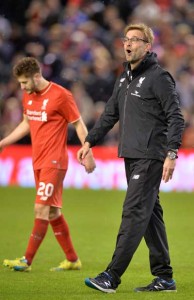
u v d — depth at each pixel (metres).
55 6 72.38
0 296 23.72
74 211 48.75
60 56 67.25
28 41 70.44
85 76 65.88
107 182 61.06
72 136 63.06
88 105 64.75
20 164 62.06
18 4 73.12
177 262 31.42
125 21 73.75
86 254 33.62
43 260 31.69
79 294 24.02
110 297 23.28
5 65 69.38
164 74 23.67
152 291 24.44
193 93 66.50
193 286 25.78
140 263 31.22
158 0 74.38
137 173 23.69
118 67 67.81
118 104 24.55
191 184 60.19
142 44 23.77
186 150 60.69
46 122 28.19
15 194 57.03
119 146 24.30
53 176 28.12
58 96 28.05
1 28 71.12
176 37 71.88
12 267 28.39
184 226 42.84
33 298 23.39
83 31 69.56
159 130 23.83
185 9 74.38
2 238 37.94
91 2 73.50
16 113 65.44
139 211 23.41
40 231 28.36
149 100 23.78
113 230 41.28
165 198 56.00
